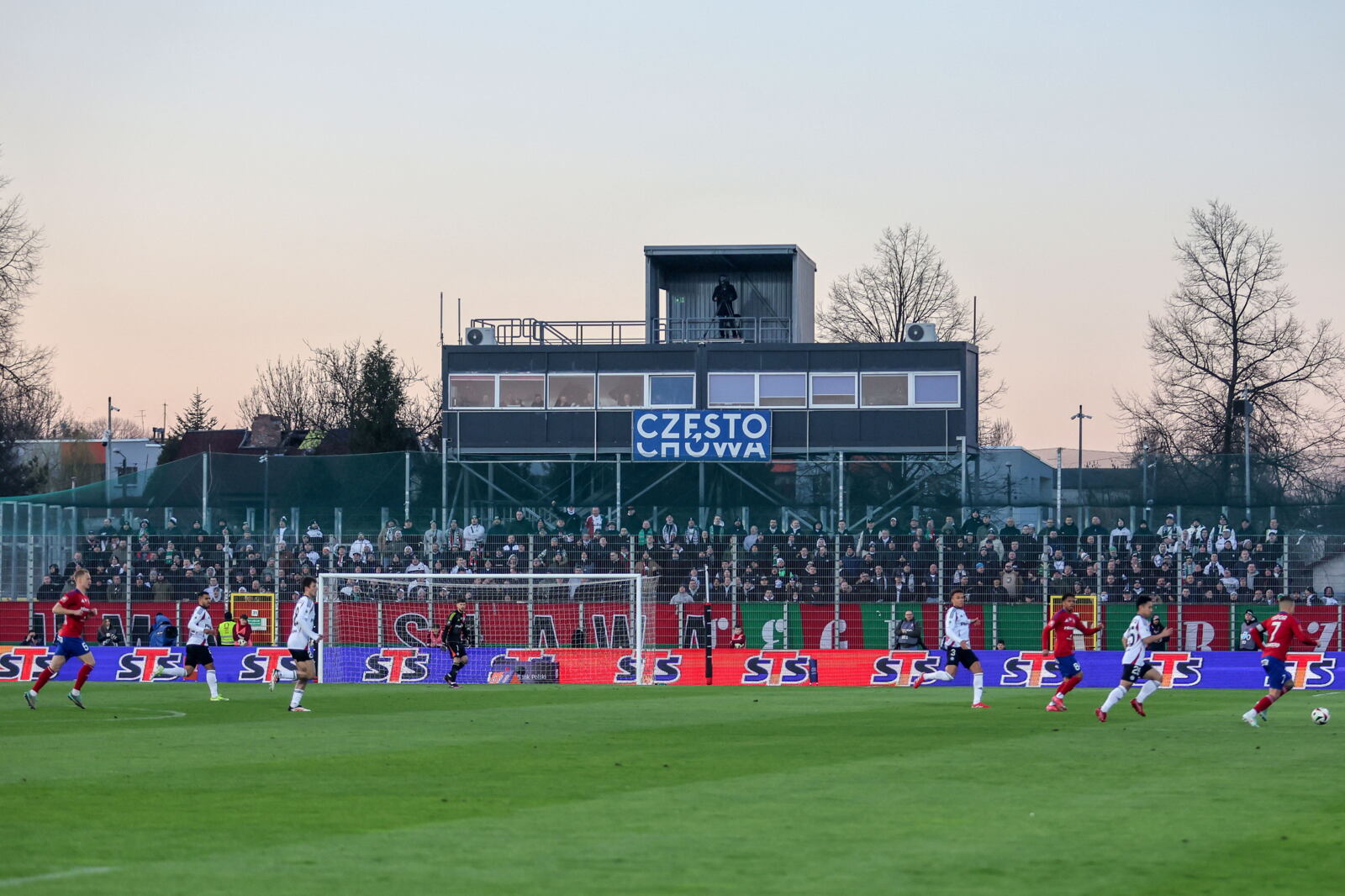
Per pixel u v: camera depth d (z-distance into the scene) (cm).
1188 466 5447
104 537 5384
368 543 5503
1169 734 2662
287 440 11669
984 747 2402
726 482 5656
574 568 5341
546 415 7262
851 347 7131
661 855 1384
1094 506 5472
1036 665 4397
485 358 7319
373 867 1325
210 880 1262
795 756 2262
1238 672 4300
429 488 5669
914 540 5275
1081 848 1422
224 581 5381
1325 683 4244
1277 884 1256
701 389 7206
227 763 2153
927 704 3584
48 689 4209
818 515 5575
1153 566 5212
